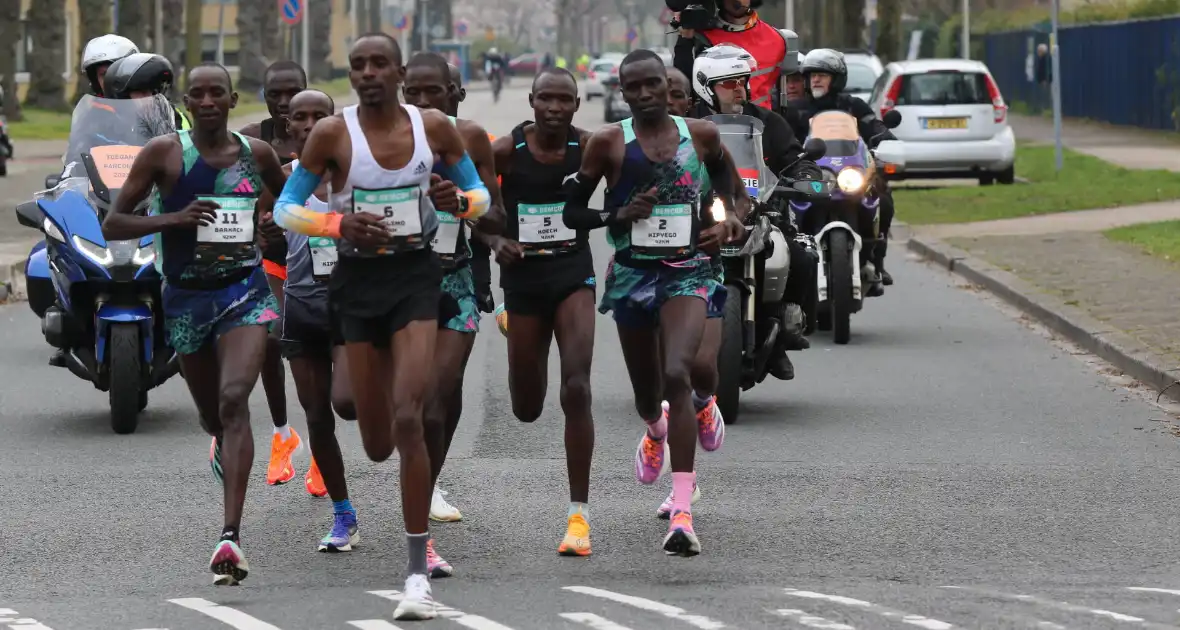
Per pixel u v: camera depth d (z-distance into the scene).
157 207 24.08
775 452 31.55
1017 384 39.28
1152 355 40.56
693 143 24.03
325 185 25.17
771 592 21.41
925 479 29.12
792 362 42.56
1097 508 26.86
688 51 39.75
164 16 178.62
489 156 23.52
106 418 35.66
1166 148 113.12
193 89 23.09
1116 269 56.88
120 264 33.16
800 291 35.47
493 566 23.31
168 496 28.16
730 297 33.34
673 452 23.91
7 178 97.75
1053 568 22.97
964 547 24.25
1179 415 35.44
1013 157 90.44
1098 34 145.00
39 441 33.12
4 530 25.77
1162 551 24.02
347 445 32.38
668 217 24.03
